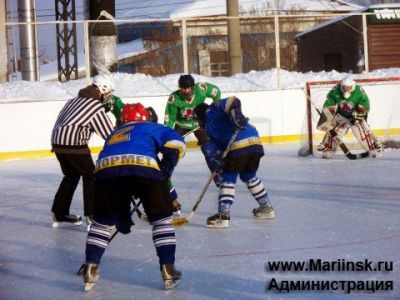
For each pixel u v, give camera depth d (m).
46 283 7.38
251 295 6.65
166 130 7.05
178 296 6.73
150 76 20.75
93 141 18.62
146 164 6.86
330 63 25.94
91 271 6.98
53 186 13.97
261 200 10.02
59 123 9.49
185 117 11.74
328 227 9.41
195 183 13.53
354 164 15.20
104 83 9.46
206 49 25.16
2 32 21.08
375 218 9.88
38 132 18.33
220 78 21.05
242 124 9.11
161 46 21.50
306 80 21.03
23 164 17.47
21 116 18.19
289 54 24.38
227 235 9.14
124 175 6.82
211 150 9.76
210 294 6.74
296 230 9.30
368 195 11.59
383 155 16.53
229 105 9.16
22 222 10.60
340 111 15.93
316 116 18.31
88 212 9.65
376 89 20.39
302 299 6.47
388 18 24.27
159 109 19.33
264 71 21.48
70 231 9.92
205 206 11.22
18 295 6.97
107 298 6.78
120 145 6.97
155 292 6.90
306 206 10.85
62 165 9.82
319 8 39.44
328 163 15.51
